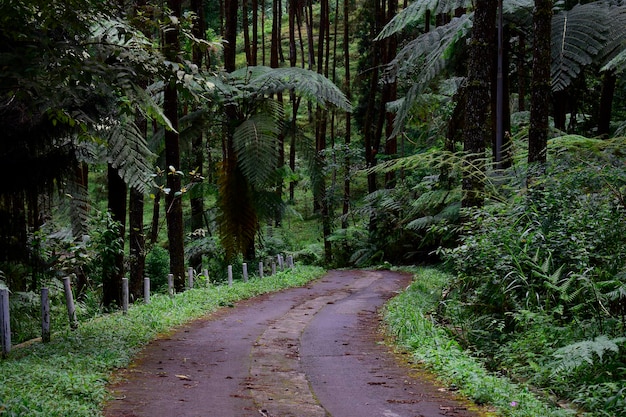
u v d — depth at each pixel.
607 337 6.79
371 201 27.78
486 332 9.18
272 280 19.38
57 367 6.98
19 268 12.27
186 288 16.52
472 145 12.48
